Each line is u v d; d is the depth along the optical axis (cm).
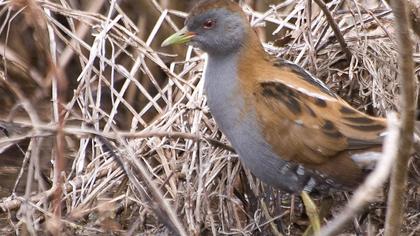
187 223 1048
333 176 956
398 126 695
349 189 970
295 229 1110
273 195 1079
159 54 1252
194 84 1162
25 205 1010
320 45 1152
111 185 1085
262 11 1322
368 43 1148
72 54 1255
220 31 992
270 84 964
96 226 1058
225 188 1078
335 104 955
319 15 1178
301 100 955
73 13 1195
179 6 1356
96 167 1099
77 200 1080
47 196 1052
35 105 1280
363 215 1076
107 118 1164
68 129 936
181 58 1299
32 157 1060
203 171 1059
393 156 653
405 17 670
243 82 977
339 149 938
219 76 995
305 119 945
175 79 1159
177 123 1109
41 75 1287
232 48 989
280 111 951
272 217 1070
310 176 969
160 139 1108
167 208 923
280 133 952
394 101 1116
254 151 977
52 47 1164
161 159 1092
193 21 1010
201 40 1005
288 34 1189
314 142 943
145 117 1235
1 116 1265
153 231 1072
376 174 606
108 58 1259
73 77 1298
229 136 1000
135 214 1095
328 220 1103
